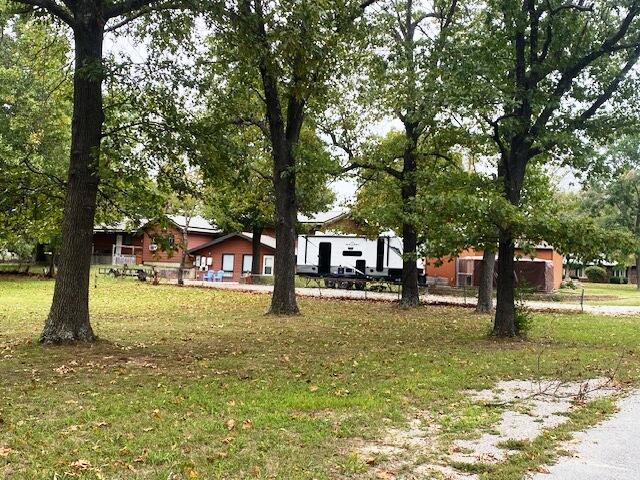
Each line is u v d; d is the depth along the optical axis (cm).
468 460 514
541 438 583
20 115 2431
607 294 4072
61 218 1284
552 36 1420
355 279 3488
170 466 480
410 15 2230
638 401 765
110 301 2406
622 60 1458
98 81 1081
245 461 496
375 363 1023
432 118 1571
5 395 729
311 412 671
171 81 1086
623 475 484
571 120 1421
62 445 530
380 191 2350
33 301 2306
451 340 1382
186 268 4394
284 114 2141
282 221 1933
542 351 1150
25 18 1279
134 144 1154
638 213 5234
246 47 1109
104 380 830
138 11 1200
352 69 1789
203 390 770
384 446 551
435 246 1327
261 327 1575
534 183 1706
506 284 1445
